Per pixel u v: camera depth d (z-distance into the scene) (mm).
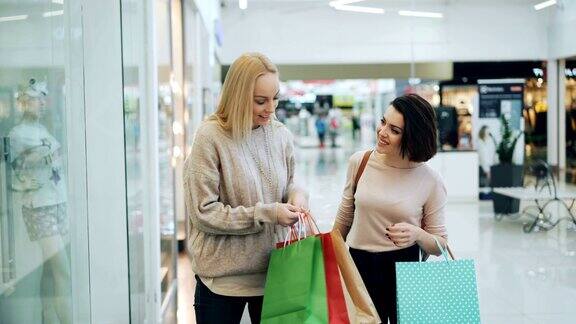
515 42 13305
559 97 13617
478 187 11250
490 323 4395
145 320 3834
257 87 1992
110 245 3203
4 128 2031
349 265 1920
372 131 24016
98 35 3049
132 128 3387
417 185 2311
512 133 10789
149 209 3969
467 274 1983
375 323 1887
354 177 2410
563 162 13898
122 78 3107
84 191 2807
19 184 2139
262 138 2121
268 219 1981
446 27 13312
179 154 7000
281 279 1946
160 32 4785
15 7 2100
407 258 2326
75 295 2650
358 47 13438
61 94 2518
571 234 7840
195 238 2104
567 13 12469
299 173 16109
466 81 12227
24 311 2162
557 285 5418
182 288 5484
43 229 2322
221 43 12477
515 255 6691
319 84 28906
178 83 6828
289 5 13242
